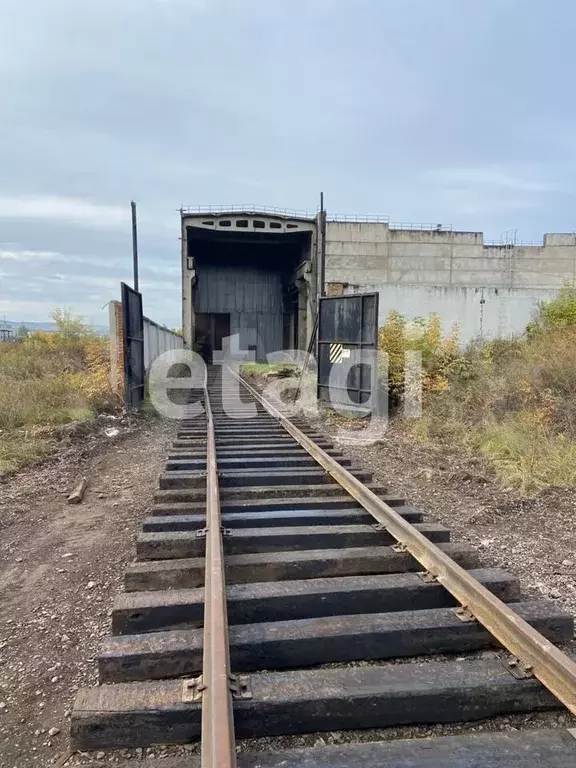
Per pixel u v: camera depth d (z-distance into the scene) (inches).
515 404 394.6
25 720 103.9
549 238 1536.7
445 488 265.9
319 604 136.4
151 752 93.4
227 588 139.6
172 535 176.2
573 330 581.9
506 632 115.4
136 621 129.2
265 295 1542.8
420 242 1503.4
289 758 86.7
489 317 856.9
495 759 86.3
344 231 1480.1
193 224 1192.2
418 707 100.7
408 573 152.0
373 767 84.4
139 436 407.2
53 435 370.6
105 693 99.9
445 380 470.9
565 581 161.3
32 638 132.6
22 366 638.5
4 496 252.7
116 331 492.4
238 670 114.8
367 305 456.4
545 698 103.7
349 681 104.3
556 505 237.9
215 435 375.2
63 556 184.2
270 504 211.8
